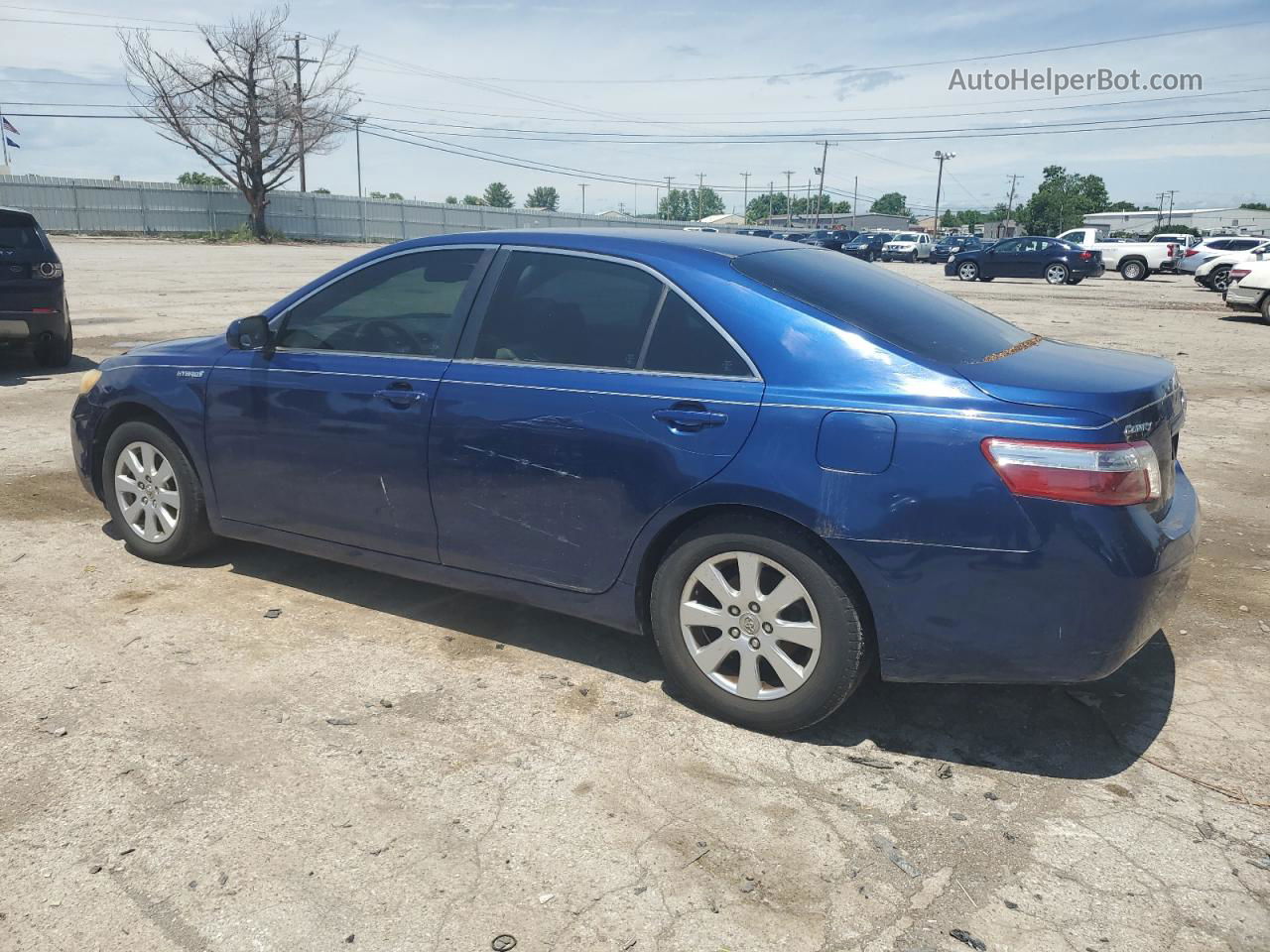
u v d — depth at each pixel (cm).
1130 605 288
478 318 381
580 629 419
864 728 343
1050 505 284
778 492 310
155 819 282
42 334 984
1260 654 407
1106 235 4059
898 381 306
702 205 15388
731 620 332
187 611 427
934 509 294
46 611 423
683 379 334
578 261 366
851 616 312
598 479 344
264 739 325
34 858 265
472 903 251
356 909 249
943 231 11756
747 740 332
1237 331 1641
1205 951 240
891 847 277
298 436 415
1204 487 672
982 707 360
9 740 321
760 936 242
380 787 300
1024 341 366
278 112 4816
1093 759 326
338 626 416
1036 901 256
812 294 338
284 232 5212
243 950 235
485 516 372
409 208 5781
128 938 238
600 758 319
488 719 342
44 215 4384
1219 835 286
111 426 493
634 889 258
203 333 1315
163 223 4816
